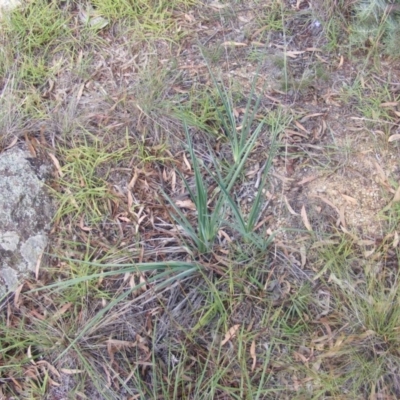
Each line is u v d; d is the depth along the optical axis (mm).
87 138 1673
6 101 1726
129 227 1533
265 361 1323
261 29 1836
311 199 1532
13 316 1436
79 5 1923
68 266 1485
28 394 1344
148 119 1671
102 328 1405
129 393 1336
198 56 1807
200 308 1406
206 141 1637
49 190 1578
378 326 1337
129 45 1842
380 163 1565
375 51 1737
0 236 1497
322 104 1677
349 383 1300
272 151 1455
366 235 1479
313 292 1410
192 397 1316
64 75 1807
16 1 1931
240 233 1473
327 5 1820
